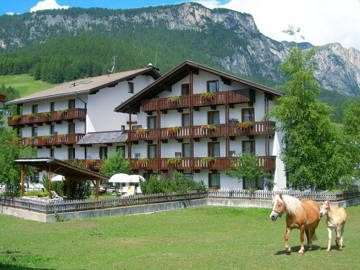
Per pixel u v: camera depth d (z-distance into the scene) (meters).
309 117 32.44
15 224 24.66
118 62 146.50
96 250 16.75
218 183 41.12
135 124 51.81
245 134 38.47
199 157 40.50
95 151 50.19
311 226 14.99
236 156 38.62
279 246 16.41
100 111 51.22
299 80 32.91
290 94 33.50
